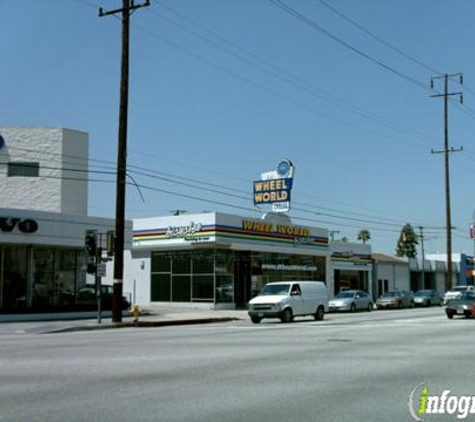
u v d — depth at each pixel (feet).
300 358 48.39
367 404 30.83
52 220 107.04
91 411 28.73
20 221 102.22
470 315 108.99
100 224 115.55
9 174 134.41
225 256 144.66
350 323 95.45
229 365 44.16
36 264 108.68
